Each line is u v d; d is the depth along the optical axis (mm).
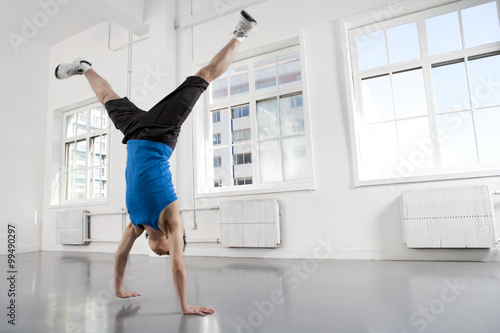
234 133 4840
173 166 4727
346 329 1400
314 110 3953
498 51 3396
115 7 4684
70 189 6273
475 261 3064
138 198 1727
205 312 1703
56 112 6363
